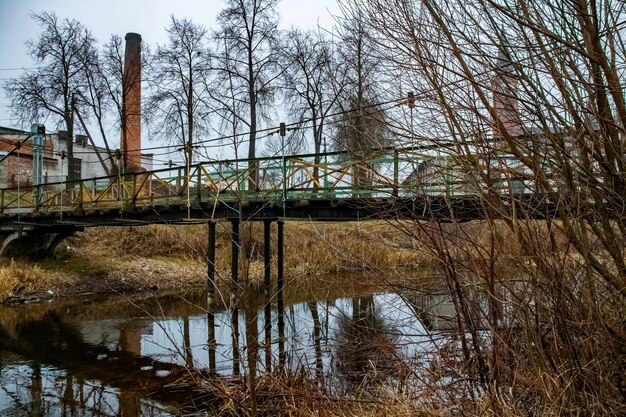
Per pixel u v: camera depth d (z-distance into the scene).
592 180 3.55
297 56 20.17
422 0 3.71
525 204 3.78
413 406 4.17
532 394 3.69
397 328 6.29
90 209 14.06
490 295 3.71
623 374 3.43
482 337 4.27
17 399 6.24
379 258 5.42
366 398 4.92
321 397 4.87
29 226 16.06
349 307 9.73
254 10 22.56
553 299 3.50
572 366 3.43
